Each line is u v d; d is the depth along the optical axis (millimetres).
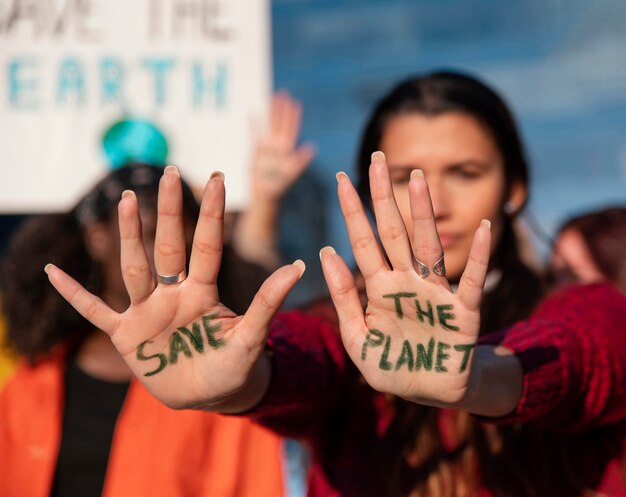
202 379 1244
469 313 1215
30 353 2330
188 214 2283
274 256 3299
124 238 1236
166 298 1247
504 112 1746
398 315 1237
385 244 1233
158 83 2998
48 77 2984
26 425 2250
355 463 1564
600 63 6227
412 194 1212
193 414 2256
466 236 1686
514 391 1333
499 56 6305
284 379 1386
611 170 6266
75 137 2990
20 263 2461
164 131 2988
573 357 1397
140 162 2480
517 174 1772
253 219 3289
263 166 3293
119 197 2377
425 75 1763
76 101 2992
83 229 2467
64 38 2990
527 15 6258
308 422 1508
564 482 1520
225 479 2229
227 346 1233
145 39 3002
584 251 2883
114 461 2213
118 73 2990
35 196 2977
